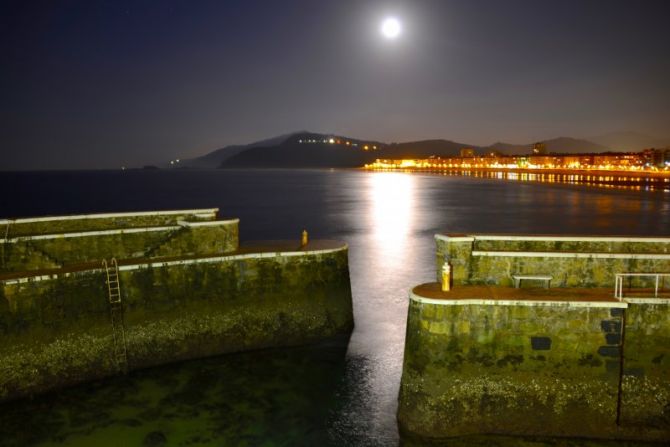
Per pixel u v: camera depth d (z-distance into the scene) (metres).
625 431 14.54
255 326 22.02
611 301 14.62
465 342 14.81
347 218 70.56
